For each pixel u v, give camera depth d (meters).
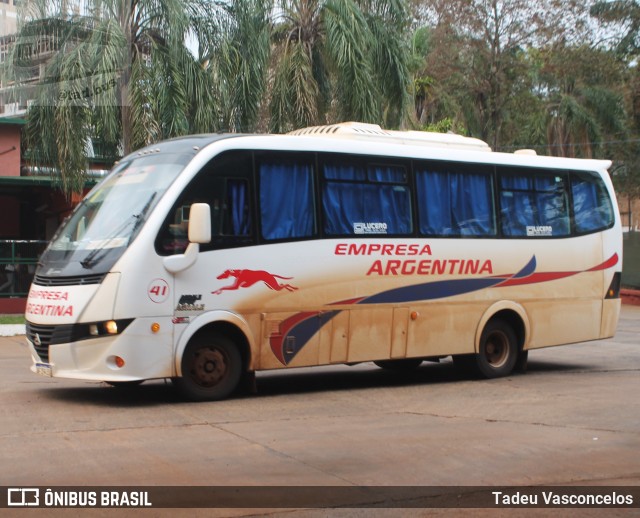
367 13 21.55
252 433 8.37
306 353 10.87
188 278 9.95
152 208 9.89
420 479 6.81
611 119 38.31
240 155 10.48
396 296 11.60
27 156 20.22
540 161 13.34
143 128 18.72
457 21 36.75
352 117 20.53
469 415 9.62
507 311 12.89
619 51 35.78
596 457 7.60
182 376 10.03
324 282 10.97
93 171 22.95
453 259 12.18
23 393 10.77
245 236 10.40
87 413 9.30
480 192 12.62
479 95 37.75
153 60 18.92
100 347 9.54
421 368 14.48
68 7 18.92
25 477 6.63
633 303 33.00
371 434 8.43
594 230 13.85
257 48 20.22
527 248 13.00
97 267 9.68
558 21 36.12
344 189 11.27
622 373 13.77
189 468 6.98
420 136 12.48
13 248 21.83
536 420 9.33
